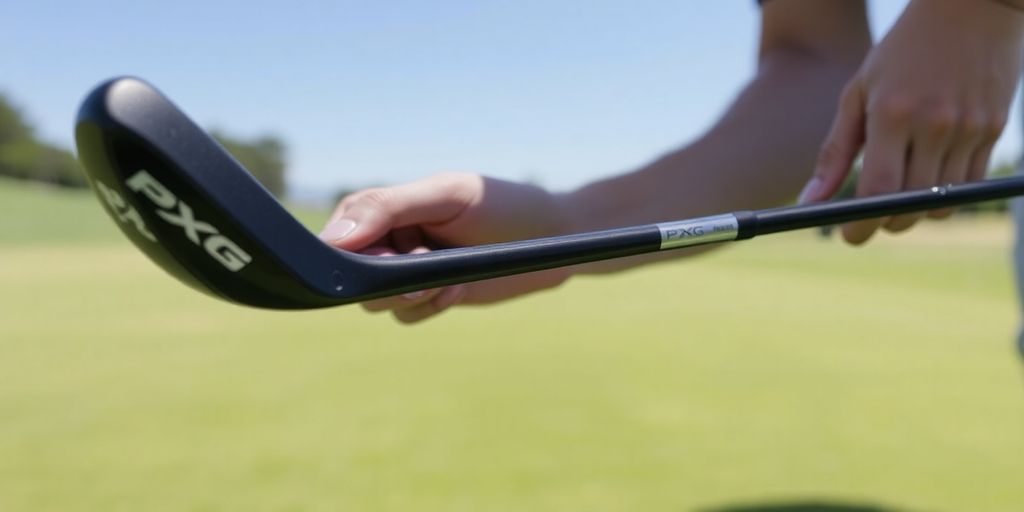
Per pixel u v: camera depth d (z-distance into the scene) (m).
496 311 6.04
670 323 5.28
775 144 0.92
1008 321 5.42
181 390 3.12
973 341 4.45
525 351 4.06
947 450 2.25
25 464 2.16
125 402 2.91
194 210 0.41
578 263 0.55
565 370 3.52
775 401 2.89
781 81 0.96
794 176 0.94
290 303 0.46
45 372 3.54
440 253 0.51
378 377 3.36
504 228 0.71
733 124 0.94
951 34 0.69
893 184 0.73
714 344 4.32
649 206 0.86
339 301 0.47
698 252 0.90
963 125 0.71
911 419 2.62
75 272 10.02
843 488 1.92
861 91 0.75
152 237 0.42
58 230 19.05
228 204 0.41
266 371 3.52
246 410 2.77
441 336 4.66
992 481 1.97
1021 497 1.85
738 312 6.00
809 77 0.96
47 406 2.86
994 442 2.34
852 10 1.00
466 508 1.80
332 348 4.18
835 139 0.78
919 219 0.82
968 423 2.57
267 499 1.87
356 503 1.83
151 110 0.38
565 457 2.18
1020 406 2.80
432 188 0.65
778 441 2.35
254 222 0.43
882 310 6.15
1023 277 1.10
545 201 0.76
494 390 3.08
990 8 0.68
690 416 2.66
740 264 12.85
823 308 6.28
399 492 1.91
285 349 4.16
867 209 0.68
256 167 45.91
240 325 5.19
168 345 4.33
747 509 1.77
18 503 1.86
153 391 3.11
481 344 4.31
